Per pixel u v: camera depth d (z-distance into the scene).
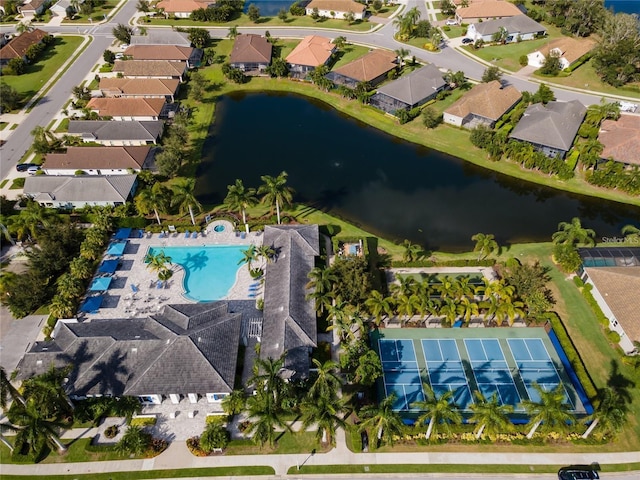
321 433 55.19
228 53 168.62
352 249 90.31
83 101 136.62
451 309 73.12
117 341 65.94
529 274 77.19
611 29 149.00
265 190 91.19
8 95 132.88
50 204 99.25
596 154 107.38
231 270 86.69
